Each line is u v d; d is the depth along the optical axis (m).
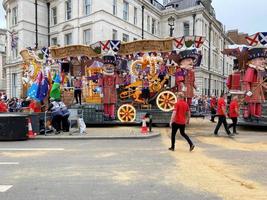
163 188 6.27
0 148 11.02
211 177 7.07
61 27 41.22
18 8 42.75
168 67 19.52
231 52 18.14
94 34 36.66
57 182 6.72
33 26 42.91
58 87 17.80
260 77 16.83
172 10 50.59
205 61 51.09
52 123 14.47
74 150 10.53
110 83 17.97
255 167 8.04
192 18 49.78
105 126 17.98
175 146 11.29
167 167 8.03
